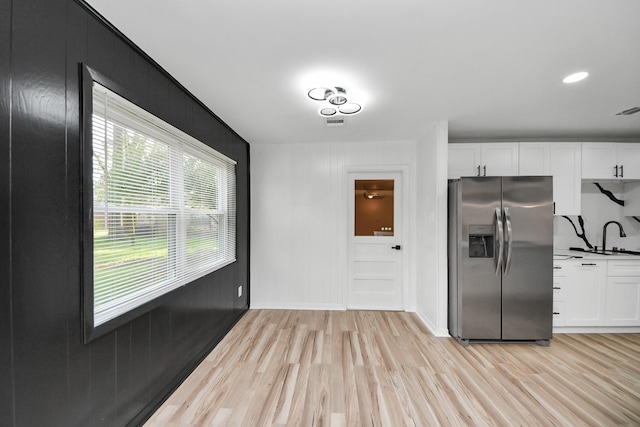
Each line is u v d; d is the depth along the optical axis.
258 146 3.85
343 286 3.79
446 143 2.94
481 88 2.18
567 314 3.03
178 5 1.29
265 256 3.86
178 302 2.11
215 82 2.08
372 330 3.10
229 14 1.36
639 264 3.00
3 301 0.97
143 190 1.72
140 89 1.66
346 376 2.20
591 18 1.38
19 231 1.01
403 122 2.97
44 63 1.10
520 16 1.37
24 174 1.03
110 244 1.46
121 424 1.52
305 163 3.82
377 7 1.31
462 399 1.92
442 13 1.35
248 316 3.55
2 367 0.96
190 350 2.28
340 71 1.92
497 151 3.31
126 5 1.29
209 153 2.62
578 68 1.88
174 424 1.68
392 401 1.90
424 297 3.38
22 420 1.02
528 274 2.71
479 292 2.73
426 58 1.76
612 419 1.73
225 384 2.09
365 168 3.75
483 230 2.73
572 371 2.28
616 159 3.25
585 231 3.55
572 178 3.27
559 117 2.83
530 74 1.96
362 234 3.85
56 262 1.15
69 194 1.20
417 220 3.66
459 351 2.61
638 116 2.79
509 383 2.11
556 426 1.67
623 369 2.31
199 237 2.49
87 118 1.27
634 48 1.64
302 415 1.76
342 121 2.86
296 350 2.63
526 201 2.70
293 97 2.34
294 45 1.62
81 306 1.25
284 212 3.84
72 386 1.22
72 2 1.22
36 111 1.07
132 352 1.62
